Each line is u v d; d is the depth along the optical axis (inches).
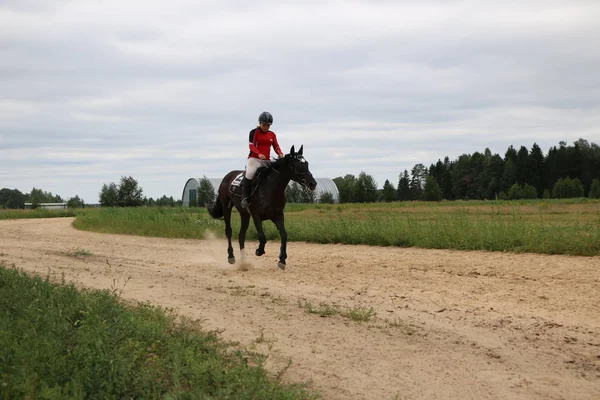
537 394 195.8
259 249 478.3
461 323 287.7
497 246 546.3
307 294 364.5
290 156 458.6
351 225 714.2
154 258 582.6
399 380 209.0
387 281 409.7
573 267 435.5
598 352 239.0
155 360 202.2
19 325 214.4
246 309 317.7
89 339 199.6
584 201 1982.0
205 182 2225.6
